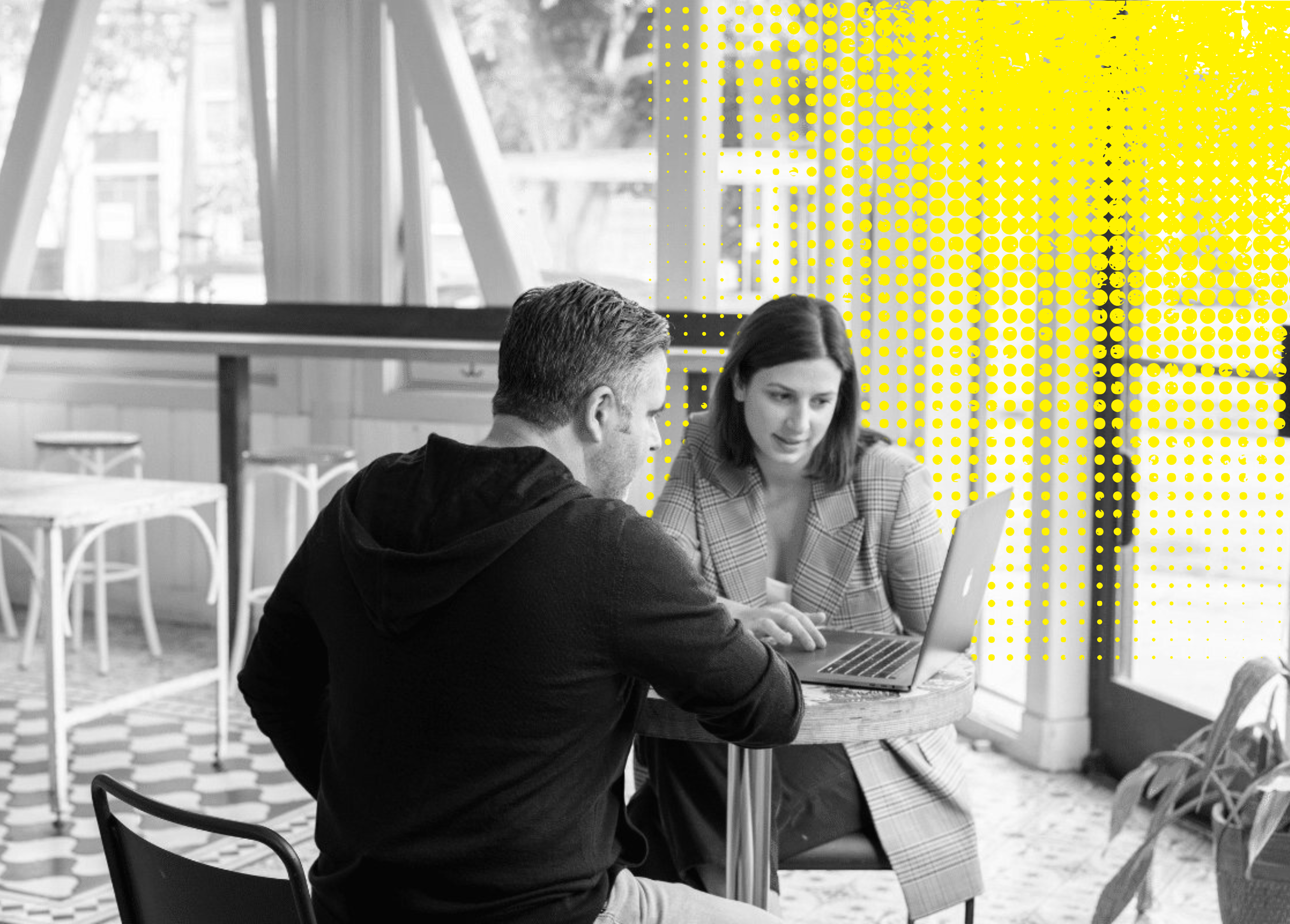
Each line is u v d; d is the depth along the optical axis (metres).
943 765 2.39
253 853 3.40
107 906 3.10
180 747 4.22
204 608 5.75
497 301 5.08
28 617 5.69
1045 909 3.06
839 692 1.96
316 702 1.71
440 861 1.43
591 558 1.45
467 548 1.43
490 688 1.43
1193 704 3.58
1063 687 3.95
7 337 5.03
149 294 5.89
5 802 3.71
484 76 5.35
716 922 1.68
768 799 2.01
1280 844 2.41
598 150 5.29
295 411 5.61
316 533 1.60
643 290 5.29
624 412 1.58
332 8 5.34
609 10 5.21
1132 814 3.44
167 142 5.78
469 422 5.39
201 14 5.66
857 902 3.15
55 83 5.47
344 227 5.48
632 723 1.54
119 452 5.77
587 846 1.49
